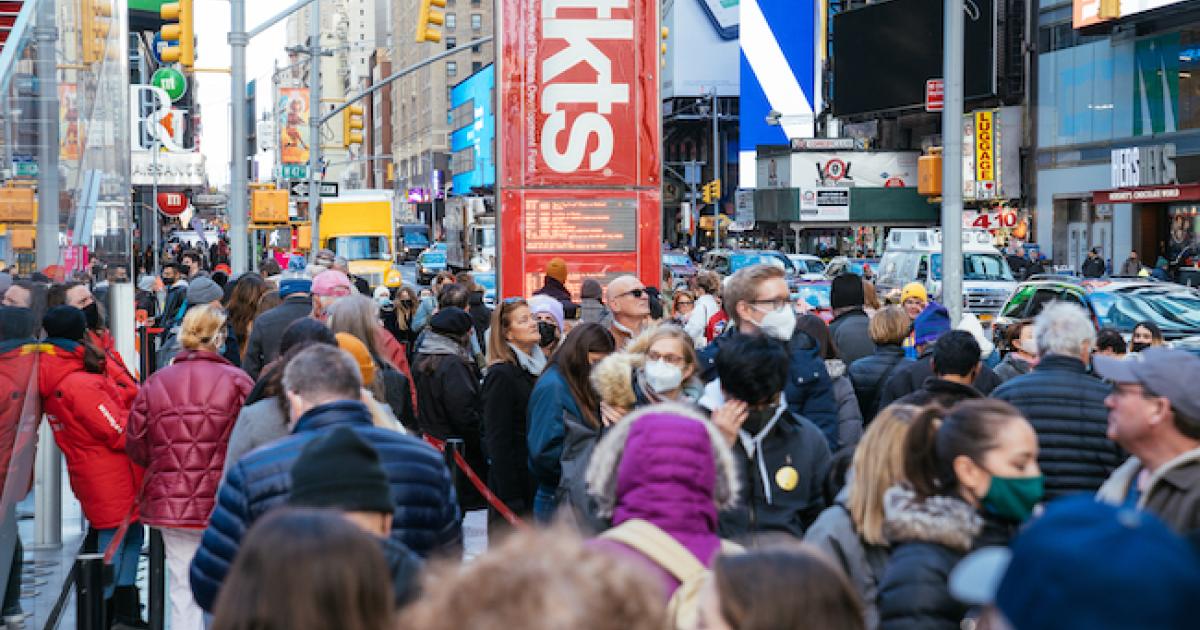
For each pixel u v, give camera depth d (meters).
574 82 14.30
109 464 7.80
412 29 175.12
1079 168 48.00
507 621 1.89
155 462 6.65
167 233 75.25
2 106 6.77
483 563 2.01
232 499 4.38
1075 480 5.83
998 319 17.98
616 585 1.96
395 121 193.12
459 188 123.38
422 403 8.82
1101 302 16.31
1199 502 4.12
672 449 3.78
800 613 2.56
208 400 6.68
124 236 14.92
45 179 8.30
